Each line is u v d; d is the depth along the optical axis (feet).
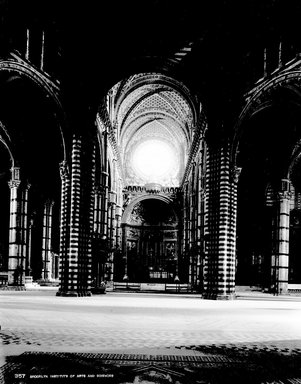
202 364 28.25
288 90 99.76
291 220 156.04
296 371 27.22
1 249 145.28
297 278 154.92
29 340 35.70
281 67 94.43
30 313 57.77
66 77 98.63
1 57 92.27
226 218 98.43
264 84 96.53
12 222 118.52
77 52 98.63
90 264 98.99
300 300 103.40
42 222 155.53
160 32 100.68
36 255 155.84
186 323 50.52
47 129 115.34
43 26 95.40
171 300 94.07
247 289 143.13
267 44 95.96
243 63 98.78
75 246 96.27
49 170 134.72
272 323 52.42
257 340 38.83
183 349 33.42
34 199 148.15
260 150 124.67
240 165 129.90
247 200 146.41
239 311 68.49
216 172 100.42
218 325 49.29
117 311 64.08
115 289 140.77
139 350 32.53
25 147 118.93
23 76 95.71
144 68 102.06
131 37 100.48
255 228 147.33
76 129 98.37
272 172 127.24
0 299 83.97
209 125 102.06
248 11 96.48
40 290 119.14
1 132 115.75
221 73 100.42
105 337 38.27
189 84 103.30
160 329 44.57
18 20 92.48
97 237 118.73
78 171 97.60
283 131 117.80
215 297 96.73
